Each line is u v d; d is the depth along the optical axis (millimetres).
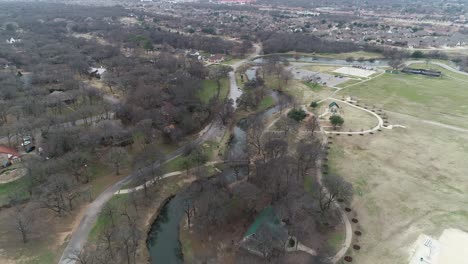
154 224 84125
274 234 71625
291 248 71938
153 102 139375
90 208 84938
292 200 81375
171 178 99938
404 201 88625
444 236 75875
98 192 91500
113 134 113000
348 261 69000
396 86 192500
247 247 72062
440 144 121000
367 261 69250
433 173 102000
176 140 120812
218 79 191000
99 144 112125
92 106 132625
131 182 96250
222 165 107250
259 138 120125
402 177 99812
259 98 160750
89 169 100125
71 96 142125
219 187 89750
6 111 124688
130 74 172250
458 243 73750
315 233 76250
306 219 77875
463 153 114125
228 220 80500
